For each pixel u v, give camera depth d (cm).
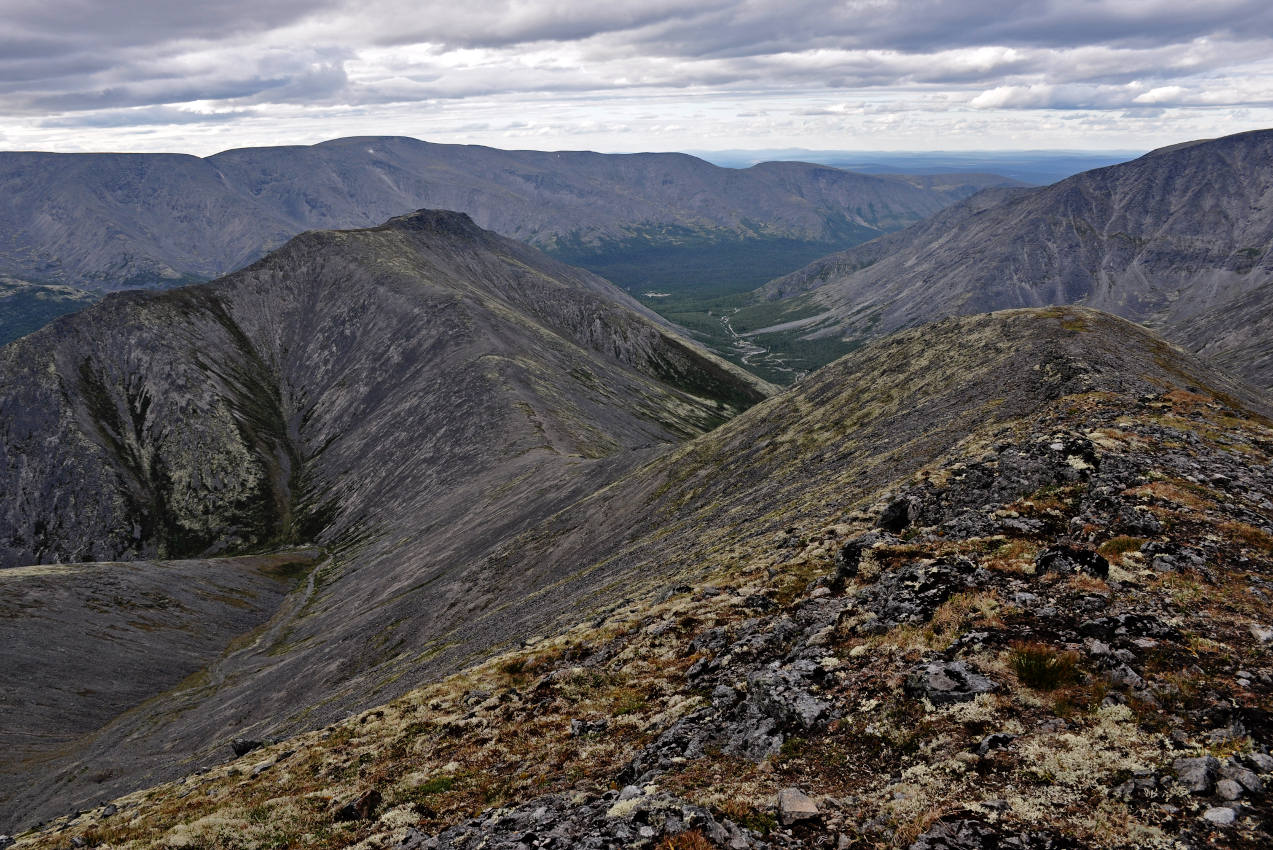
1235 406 5316
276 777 3150
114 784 8306
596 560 8712
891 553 2942
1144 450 3438
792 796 1506
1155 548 2322
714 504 8625
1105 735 1448
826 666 2077
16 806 8625
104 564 15975
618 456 13888
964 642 1936
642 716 2483
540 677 3438
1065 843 1189
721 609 3369
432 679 5588
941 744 1562
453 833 1908
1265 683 1520
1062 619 1953
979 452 4503
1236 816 1148
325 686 9212
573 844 1561
